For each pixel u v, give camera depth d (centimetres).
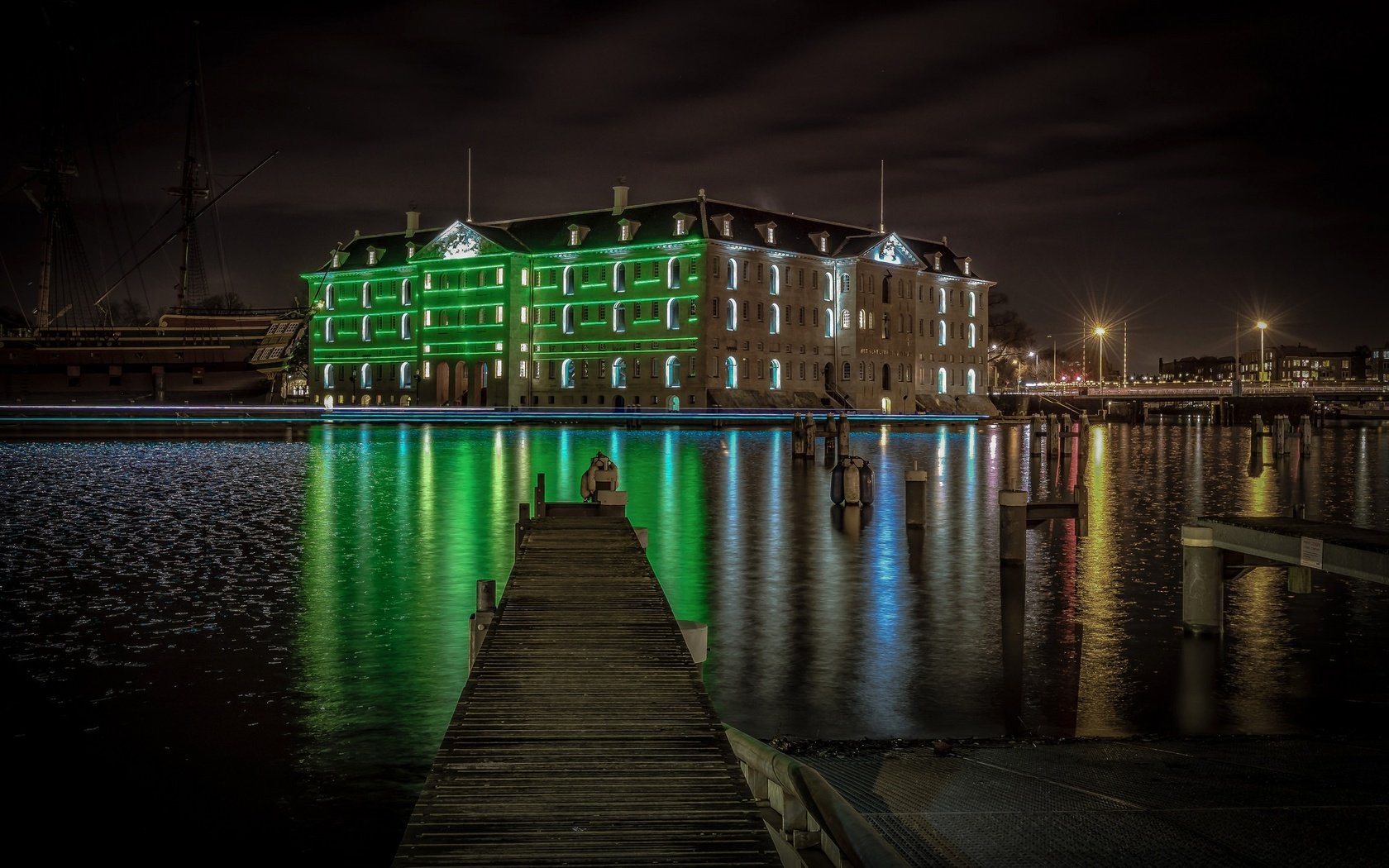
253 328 13812
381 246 15738
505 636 1426
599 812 886
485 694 1183
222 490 4628
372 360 15388
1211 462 7281
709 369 12581
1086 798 1088
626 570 1869
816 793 835
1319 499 4731
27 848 1159
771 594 2444
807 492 4691
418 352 14662
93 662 1838
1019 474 6016
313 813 1246
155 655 1888
